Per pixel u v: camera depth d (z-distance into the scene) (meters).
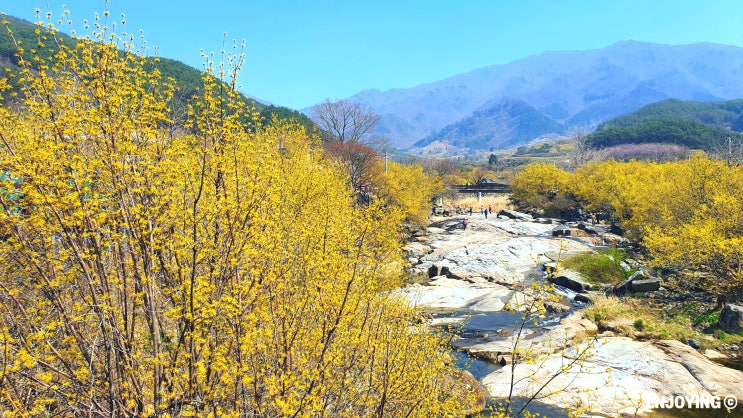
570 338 15.34
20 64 4.11
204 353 4.50
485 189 69.19
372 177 38.28
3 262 4.50
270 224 4.85
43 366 4.21
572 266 25.11
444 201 70.44
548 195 59.56
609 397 11.31
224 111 4.64
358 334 5.30
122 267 4.35
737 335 14.34
